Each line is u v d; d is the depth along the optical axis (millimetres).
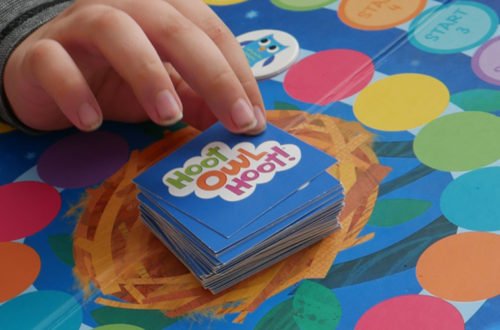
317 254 397
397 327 368
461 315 367
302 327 374
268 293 387
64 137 464
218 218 392
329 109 452
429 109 440
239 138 425
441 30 481
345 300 380
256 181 404
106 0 453
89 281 401
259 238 387
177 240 398
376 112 445
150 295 393
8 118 467
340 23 499
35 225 425
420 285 378
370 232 399
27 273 407
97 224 422
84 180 441
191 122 454
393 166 420
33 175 448
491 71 453
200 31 437
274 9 518
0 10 482
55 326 388
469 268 380
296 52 486
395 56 472
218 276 385
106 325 385
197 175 410
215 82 423
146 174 414
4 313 394
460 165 414
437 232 393
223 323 380
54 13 483
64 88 422
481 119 430
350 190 415
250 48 493
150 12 441
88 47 441
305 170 405
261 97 440
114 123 467
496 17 481
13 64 457
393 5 504
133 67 418
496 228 390
